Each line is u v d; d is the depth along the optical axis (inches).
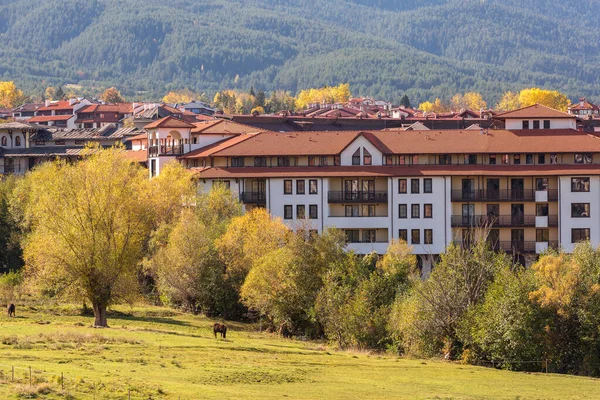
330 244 7372.1
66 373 4195.4
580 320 5905.5
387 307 6633.9
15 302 7632.9
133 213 6648.6
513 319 5885.8
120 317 7337.6
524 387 5108.3
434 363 5856.3
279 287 7234.3
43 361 4507.9
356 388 4680.1
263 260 7450.8
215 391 4160.9
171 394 3981.3
